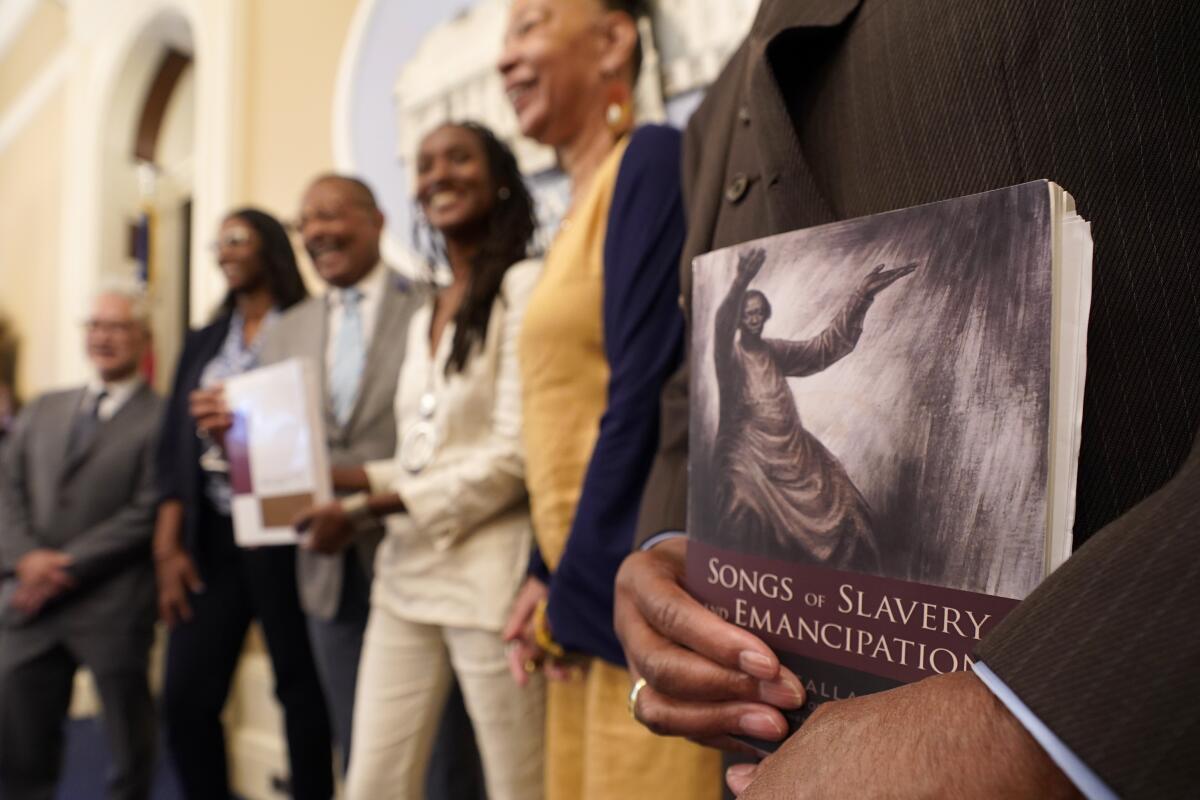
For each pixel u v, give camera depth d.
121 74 3.50
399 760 0.98
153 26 3.29
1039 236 0.25
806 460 0.33
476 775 1.37
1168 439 0.27
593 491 0.68
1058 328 0.25
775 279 0.34
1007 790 0.18
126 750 1.84
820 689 0.32
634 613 0.44
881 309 0.30
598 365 0.80
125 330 2.04
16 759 1.80
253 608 1.67
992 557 0.26
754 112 0.43
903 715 0.21
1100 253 0.29
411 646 1.00
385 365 1.35
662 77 1.33
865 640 0.30
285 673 1.53
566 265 0.81
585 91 0.95
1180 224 0.27
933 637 0.28
